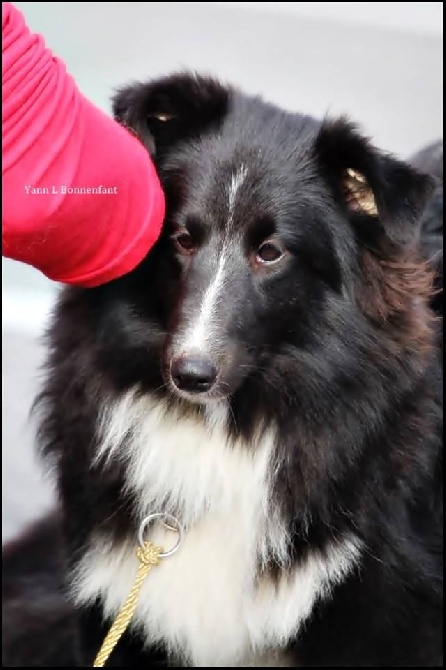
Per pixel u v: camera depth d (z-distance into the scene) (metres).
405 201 4.93
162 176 5.28
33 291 10.51
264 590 5.54
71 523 5.68
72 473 5.59
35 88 4.13
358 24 15.47
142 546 5.34
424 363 5.48
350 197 5.32
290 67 14.23
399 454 5.51
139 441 5.42
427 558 5.80
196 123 5.33
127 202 4.61
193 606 5.56
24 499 8.19
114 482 5.47
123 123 5.03
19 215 4.22
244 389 5.35
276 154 5.26
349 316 5.30
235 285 5.10
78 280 4.76
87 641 5.85
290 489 5.45
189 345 4.95
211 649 5.73
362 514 5.48
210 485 5.44
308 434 5.41
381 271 5.30
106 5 15.38
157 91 5.21
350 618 5.62
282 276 5.21
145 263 5.22
